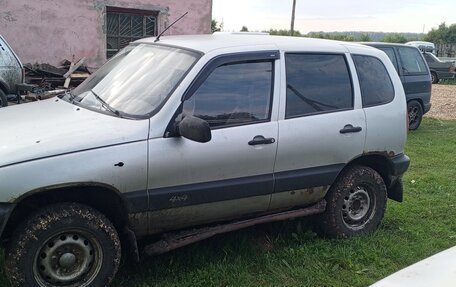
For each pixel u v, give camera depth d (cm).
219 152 391
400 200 534
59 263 346
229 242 461
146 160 360
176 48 423
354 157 475
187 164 378
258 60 425
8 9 1165
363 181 489
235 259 436
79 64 1170
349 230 492
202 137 355
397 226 540
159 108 374
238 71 414
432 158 892
